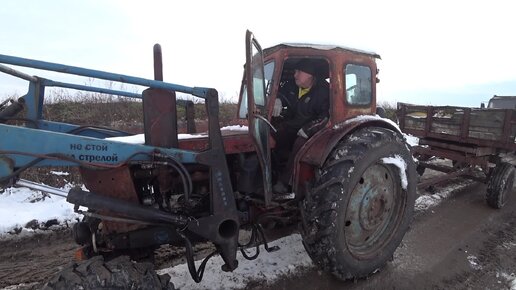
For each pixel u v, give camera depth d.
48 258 3.34
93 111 7.61
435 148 5.85
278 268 3.18
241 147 2.81
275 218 3.04
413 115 6.16
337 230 2.76
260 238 3.70
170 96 2.38
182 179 2.34
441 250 3.68
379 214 3.28
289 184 3.01
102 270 1.90
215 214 2.41
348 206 2.97
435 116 5.73
